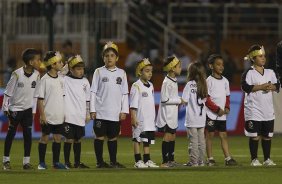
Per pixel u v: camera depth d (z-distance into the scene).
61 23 62.09
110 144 33.50
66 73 35.78
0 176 29.42
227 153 34.84
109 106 33.38
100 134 33.47
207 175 29.58
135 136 33.69
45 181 27.84
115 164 33.50
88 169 32.19
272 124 34.28
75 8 62.25
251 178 28.56
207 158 35.31
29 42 61.03
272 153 42.09
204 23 68.31
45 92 32.59
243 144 48.22
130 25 65.50
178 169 31.92
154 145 47.78
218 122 35.00
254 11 69.25
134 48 64.25
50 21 53.72
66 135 33.09
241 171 30.98
